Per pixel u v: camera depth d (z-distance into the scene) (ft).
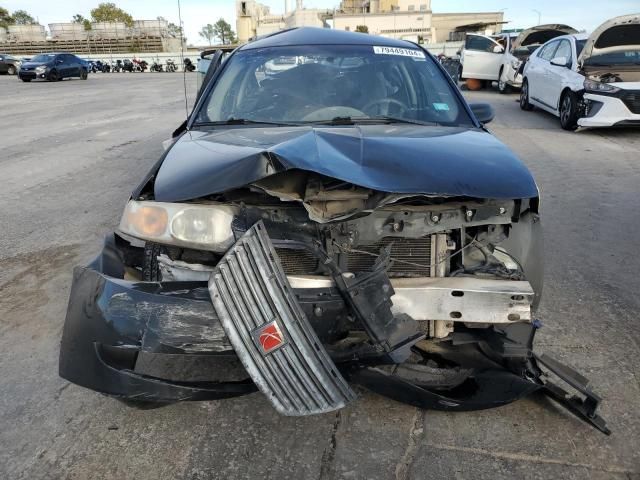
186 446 7.90
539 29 56.03
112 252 8.54
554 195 20.42
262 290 7.00
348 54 12.18
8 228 17.37
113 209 19.12
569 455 7.65
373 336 7.20
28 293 12.82
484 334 8.36
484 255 8.27
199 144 9.11
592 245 15.57
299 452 7.75
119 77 109.29
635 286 12.98
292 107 11.04
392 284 7.81
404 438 7.98
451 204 7.87
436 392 8.07
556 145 29.73
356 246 7.80
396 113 11.00
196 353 7.11
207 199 7.80
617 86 31.27
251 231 7.07
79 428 8.31
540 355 8.48
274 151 7.36
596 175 23.29
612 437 7.98
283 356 7.00
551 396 8.48
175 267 7.68
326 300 7.25
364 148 7.98
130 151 29.32
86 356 7.25
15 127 38.91
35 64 92.73
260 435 8.11
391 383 7.71
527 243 8.59
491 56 58.80
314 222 7.68
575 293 12.60
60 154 28.78
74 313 7.47
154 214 7.68
